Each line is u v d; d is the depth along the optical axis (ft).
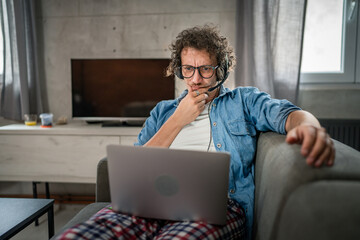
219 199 2.27
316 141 1.98
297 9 6.38
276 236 2.13
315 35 7.22
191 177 2.23
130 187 2.39
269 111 3.09
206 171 2.19
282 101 3.12
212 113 3.50
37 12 7.54
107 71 7.03
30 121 7.06
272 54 6.55
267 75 6.50
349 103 6.97
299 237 1.84
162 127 3.41
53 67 7.66
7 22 7.38
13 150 6.52
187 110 3.36
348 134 6.80
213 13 7.14
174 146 3.52
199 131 3.48
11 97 7.52
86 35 7.50
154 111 4.09
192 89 3.44
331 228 1.70
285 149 2.40
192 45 3.28
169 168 2.25
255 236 2.82
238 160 3.16
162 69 6.95
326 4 7.10
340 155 2.12
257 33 6.49
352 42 7.01
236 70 6.77
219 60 3.43
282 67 6.56
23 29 7.15
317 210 1.76
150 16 7.32
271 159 2.58
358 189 1.74
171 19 7.27
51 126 6.76
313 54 7.27
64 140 6.41
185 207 2.35
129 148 2.28
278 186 2.19
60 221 6.43
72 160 6.45
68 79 7.66
